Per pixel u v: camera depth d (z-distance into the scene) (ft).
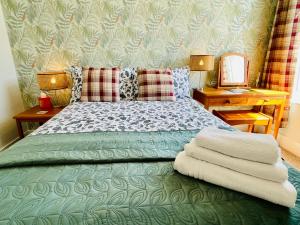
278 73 8.18
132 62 8.52
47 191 2.65
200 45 8.59
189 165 2.94
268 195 2.40
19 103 8.48
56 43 8.03
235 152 2.77
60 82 7.74
